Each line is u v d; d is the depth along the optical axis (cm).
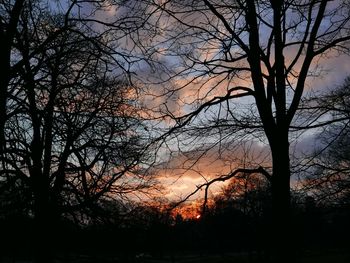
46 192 1372
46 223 1440
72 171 1617
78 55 1288
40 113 1160
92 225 1769
